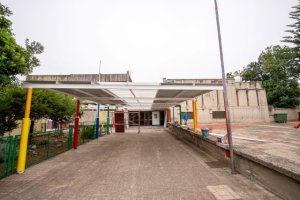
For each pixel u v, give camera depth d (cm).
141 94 881
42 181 413
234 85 2880
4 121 767
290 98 2911
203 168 494
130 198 321
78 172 480
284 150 577
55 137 1159
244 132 1246
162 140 1115
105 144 977
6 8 543
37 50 1106
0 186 385
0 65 405
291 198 279
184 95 938
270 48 3262
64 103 1009
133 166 529
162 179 414
